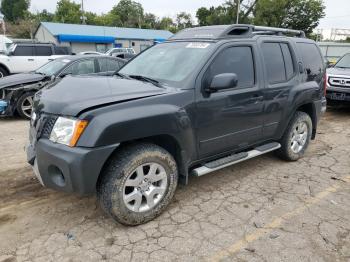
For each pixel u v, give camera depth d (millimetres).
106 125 2836
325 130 7043
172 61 3900
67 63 8094
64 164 2824
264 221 3406
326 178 4488
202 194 3973
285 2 37906
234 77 3426
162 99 3238
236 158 4059
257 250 2955
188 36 4258
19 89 7590
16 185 4148
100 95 3084
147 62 4195
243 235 3170
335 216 3518
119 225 3312
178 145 3420
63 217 3449
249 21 38906
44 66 8742
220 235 3164
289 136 4840
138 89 3314
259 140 4418
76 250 2932
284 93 4523
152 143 3307
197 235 3162
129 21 79625
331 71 8625
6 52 14453
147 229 3252
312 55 5312
